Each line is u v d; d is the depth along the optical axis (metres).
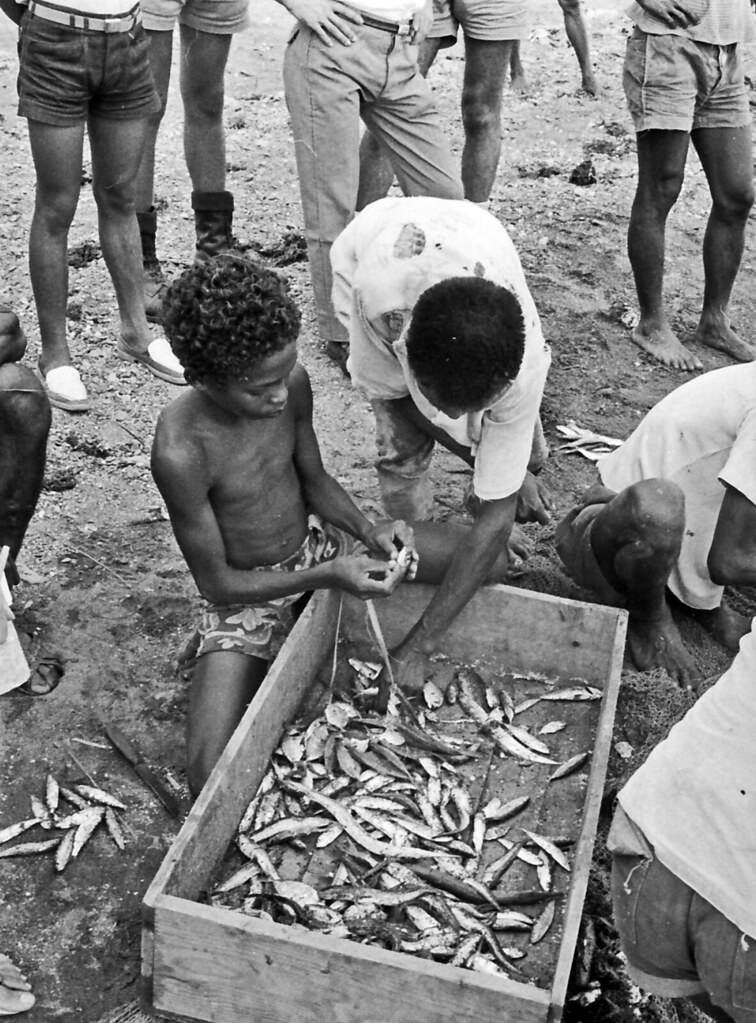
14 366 3.73
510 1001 2.67
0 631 3.31
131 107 5.04
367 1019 2.82
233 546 3.80
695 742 2.43
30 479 3.79
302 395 3.77
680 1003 3.15
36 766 3.73
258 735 3.46
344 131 5.21
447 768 3.70
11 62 8.79
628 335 6.09
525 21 6.20
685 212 7.29
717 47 5.31
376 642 4.08
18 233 6.49
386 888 3.29
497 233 3.50
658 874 2.44
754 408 3.34
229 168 7.44
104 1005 3.10
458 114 8.45
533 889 3.36
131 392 5.44
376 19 5.13
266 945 2.78
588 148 8.06
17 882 3.39
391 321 3.51
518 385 3.38
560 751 3.80
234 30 5.77
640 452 4.08
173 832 3.56
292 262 6.47
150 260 6.01
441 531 4.02
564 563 4.33
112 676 4.03
